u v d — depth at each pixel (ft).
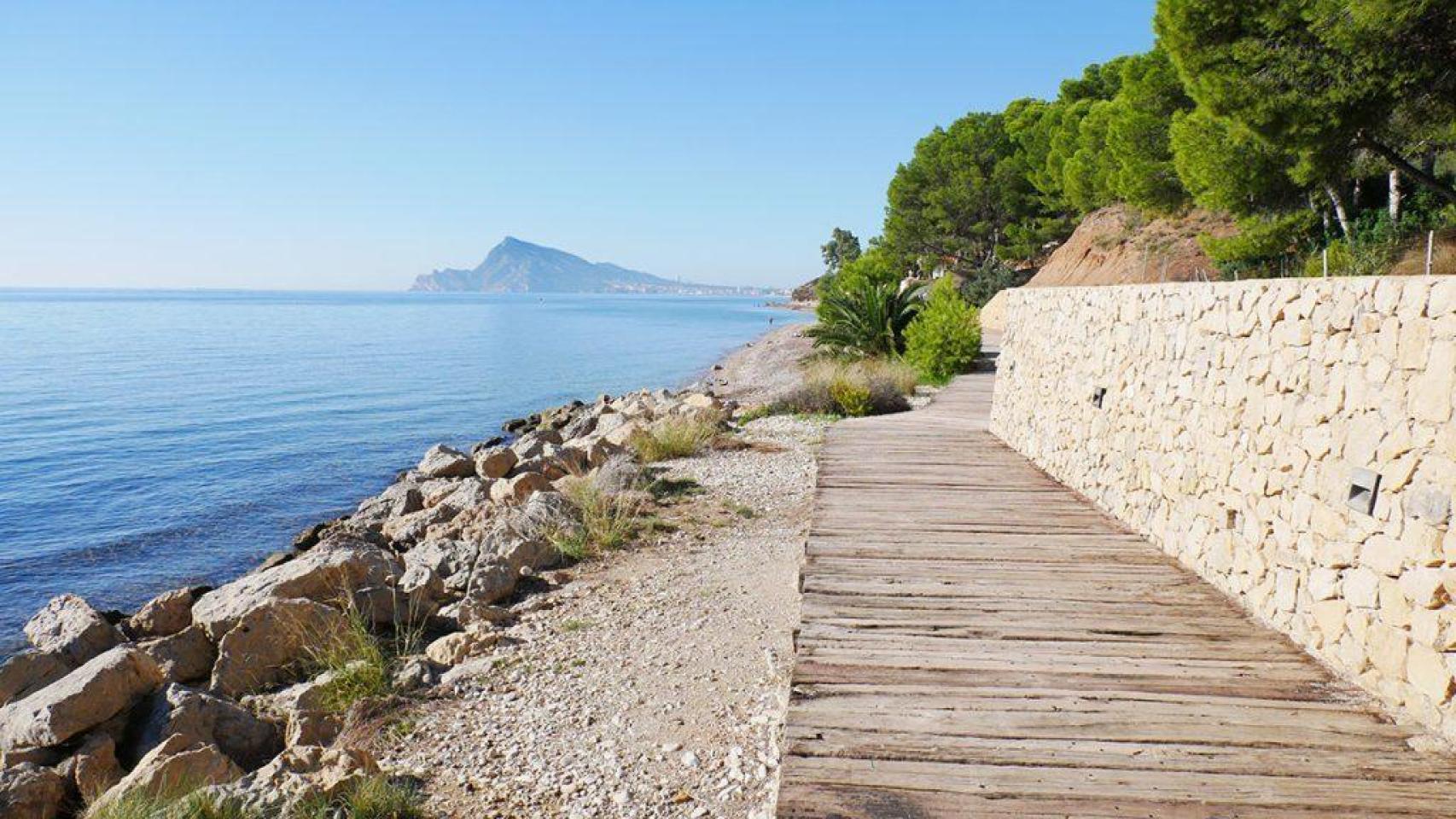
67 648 23.36
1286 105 45.03
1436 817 10.47
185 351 178.50
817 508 26.89
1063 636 16.48
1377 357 13.78
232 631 21.94
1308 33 44.62
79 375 126.72
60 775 16.84
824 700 13.82
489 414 91.91
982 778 11.50
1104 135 112.27
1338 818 10.49
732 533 32.35
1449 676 11.95
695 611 24.32
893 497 28.43
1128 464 24.94
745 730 17.19
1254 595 17.66
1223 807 10.76
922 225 168.04
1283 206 67.56
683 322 329.72
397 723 18.10
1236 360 18.76
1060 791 11.18
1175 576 20.21
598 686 19.61
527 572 28.55
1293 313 16.48
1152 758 11.93
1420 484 12.60
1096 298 28.55
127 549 43.57
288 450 69.72
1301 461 15.98
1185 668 14.96
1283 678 14.49
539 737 17.24
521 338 232.53
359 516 44.34
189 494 54.90
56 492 55.16
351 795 14.43
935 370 70.90
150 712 18.54
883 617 17.58
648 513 35.40
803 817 10.71
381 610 24.57
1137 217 105.29
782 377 94.79
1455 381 11.94
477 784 15.46
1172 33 48.83
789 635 22.22
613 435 52.42
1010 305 42.19
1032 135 152.66
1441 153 59.47
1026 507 27.14
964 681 14.52
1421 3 38.52
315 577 24.95
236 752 18.16
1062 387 31.78
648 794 14.94
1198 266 82.79
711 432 50.42
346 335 242.37
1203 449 20.18
